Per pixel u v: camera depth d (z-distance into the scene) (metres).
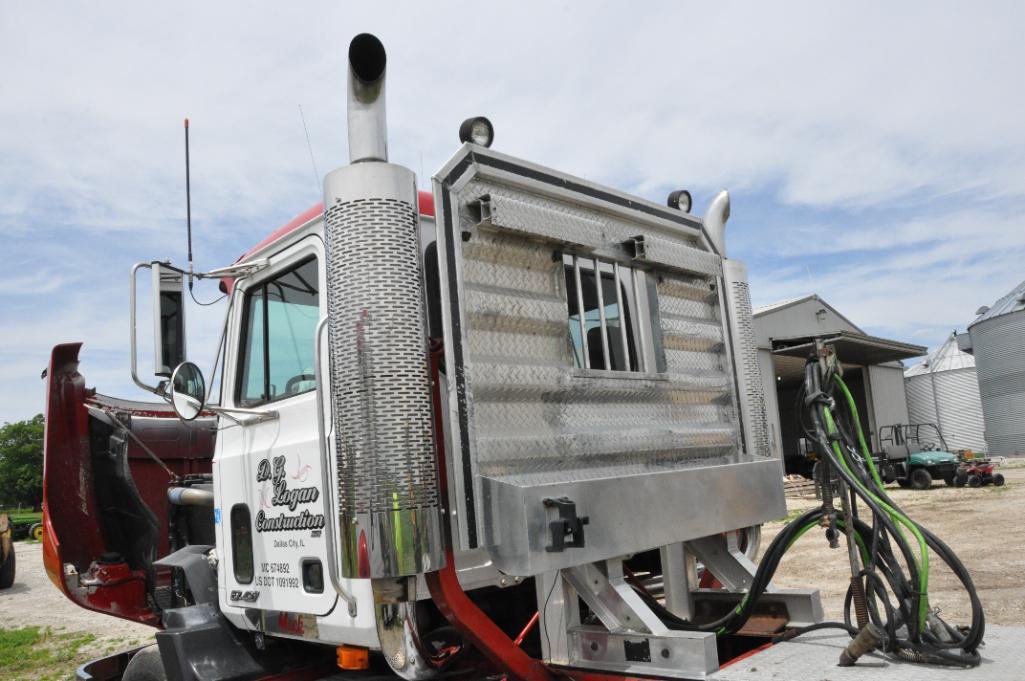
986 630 3.04
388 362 2.59
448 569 2.76
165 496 6.23
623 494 2.93
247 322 3.80
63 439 5.63
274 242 3.60
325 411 3.08
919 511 16.45
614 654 2.77
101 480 5.77
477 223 2.93
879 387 35.97
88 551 5.68
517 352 2.99
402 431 2.56
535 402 3.01
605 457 3.23
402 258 2.69
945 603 7.32
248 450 3.61
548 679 2.88
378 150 2.76
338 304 2.67
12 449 64.19
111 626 9.92
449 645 3.22
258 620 3.43
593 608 2.90
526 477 2.88
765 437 4.21
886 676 2.47
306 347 3.38
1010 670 2.50
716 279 4.17
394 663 2.68
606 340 3.40
